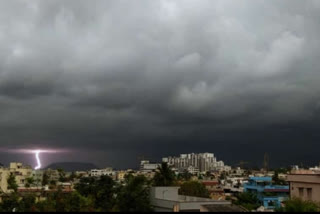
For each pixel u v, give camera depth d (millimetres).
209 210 37000
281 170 171250
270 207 76438
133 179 45938
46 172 124125
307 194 53188
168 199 48156
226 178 154500
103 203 48500
